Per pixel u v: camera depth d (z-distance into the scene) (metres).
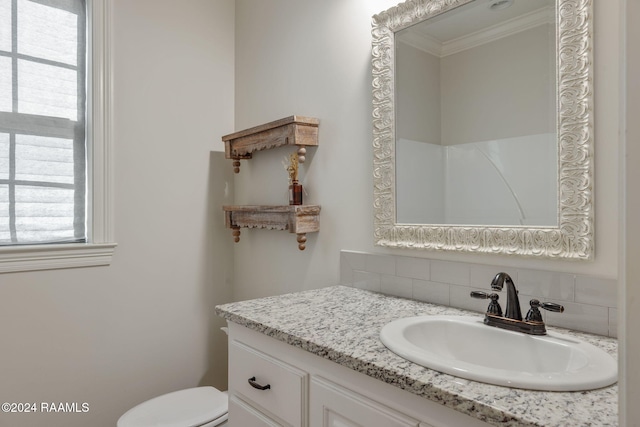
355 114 1.60
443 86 1.30
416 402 0.75
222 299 2.23
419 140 1.36
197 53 2.14
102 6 1.82
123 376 1.87
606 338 0.95
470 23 1.23
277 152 1.98
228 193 2.27
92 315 1.79
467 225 1.24
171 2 2.05
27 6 1.69
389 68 1.44
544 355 0.92
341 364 0.86
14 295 1.60
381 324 1.07
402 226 1.40
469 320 1.09
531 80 1.10
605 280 0.97
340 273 1.65
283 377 1.03
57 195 1.76
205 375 2.15
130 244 1.90
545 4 1.07
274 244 2.00
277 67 1.98
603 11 0.97
